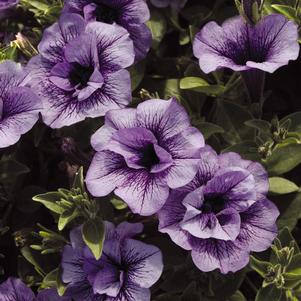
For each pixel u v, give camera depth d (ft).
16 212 1.78
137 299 1.51
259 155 1.65
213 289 1.63
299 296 1.63
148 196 1.48
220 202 1.53
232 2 1.94
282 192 1.65
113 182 1.51
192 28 1.83
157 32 1.85
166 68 1.89
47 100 1.63
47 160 1.84
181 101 1.78
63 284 1.57
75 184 1.59
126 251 1.54
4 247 1.80
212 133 1.68
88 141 1.76
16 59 1.78
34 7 1.89
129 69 1.79
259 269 1.59
